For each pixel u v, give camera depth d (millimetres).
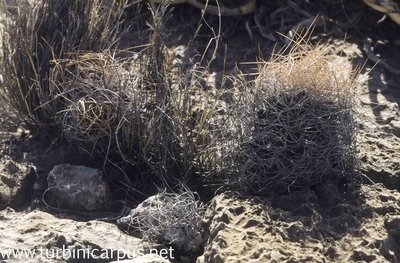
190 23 7484
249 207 5184
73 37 6121
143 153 5797
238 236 4922
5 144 6211
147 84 5922
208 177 5719
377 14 7387
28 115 6211
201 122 5746
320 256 4812
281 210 5176
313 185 5508
